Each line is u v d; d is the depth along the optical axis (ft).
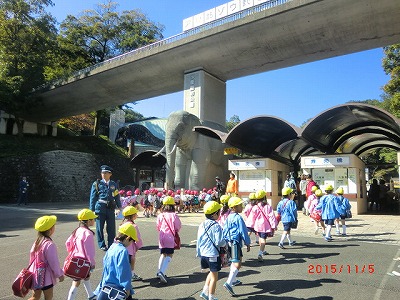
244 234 17.81
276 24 73.97
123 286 12.00
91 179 109.19
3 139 111.96
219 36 80.94
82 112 136.77
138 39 134.62
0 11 103.71
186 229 38.22
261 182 58.95
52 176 98.58
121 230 12.88
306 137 56.59
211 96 94.17
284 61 87.10
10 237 34.22
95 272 21.66
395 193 66.95
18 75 108.17
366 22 69.41
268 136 68.39
